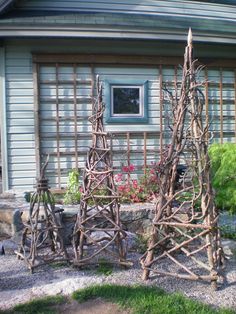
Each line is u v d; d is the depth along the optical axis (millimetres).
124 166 6766
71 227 4828
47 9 7492
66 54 7004
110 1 7680
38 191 4043
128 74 7285
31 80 6980
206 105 7602
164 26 6816
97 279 3570
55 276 3756
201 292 3350
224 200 5285
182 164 5004
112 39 6871
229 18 8414
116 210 3887
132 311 3016
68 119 7105
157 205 3639
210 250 3426
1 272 3887
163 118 7367
